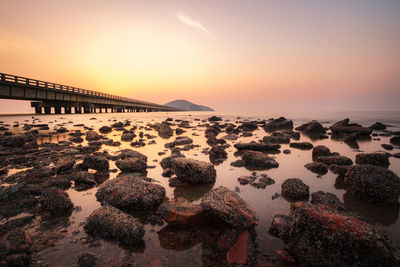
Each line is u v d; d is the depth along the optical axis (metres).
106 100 65.00
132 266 2.99
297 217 3.48
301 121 37.94
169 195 5.49
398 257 2.79
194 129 22.36
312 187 6.10
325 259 2.99
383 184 5.11
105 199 4.92
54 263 3.05
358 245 2.87
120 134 17.19
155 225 4.09
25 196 5.20
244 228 3.72
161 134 17.58
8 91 31.47
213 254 3.25
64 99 45.47
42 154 9.64
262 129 23.78
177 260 3.11
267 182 6.34
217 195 4.41
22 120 28.45
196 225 3.99
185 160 6.48
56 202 4.56
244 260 3.06
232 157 9.70
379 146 13.40
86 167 7.50
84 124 24.98
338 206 4.70
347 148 12.65
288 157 9.77
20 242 3.41
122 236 3.53
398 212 4.70
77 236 3.70
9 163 8.12
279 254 3.26
